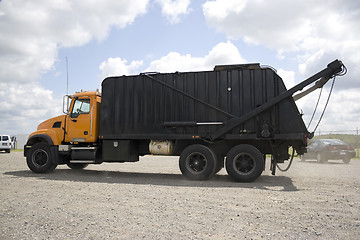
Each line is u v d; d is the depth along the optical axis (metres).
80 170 11.63
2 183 7.68
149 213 4.51
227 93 8.69
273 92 8.41
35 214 4.44
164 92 9.20
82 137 10.08
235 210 4.73
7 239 3.37
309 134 8.33
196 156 8.73
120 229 3.72
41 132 10.26
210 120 8.73
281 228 3.78
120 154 9.48
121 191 6.51
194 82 8.97
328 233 3.59
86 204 5.15
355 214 4.52
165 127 9.07
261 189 6.93
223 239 3.37
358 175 9.98
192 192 6.43
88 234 3.53
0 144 26.81
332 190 6.80
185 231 3.64
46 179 8.61
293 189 6.96
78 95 10.27
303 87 8.22
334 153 15.87
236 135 8.51
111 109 9.66
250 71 8.62
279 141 8.62
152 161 17.50
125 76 9.63
